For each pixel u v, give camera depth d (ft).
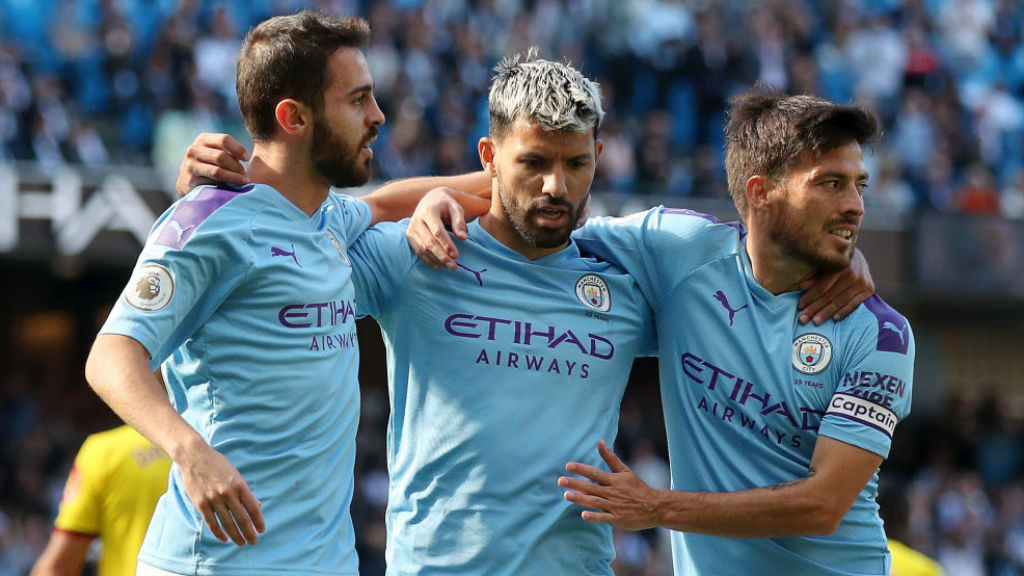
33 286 102.42
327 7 103.14
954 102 113.91
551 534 26.11
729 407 26.96
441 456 26.25
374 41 100.63
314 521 23.77
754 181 26.50
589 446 26.50
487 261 26.89
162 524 23.81
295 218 24.41
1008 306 109.70
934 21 122.52
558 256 27.17
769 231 26.37
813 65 110.52
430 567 26.20
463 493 26.04
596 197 91.25
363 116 24.59
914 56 116.26
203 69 95.61
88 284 103.81
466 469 26.08
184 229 23.03
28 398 93.76
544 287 26.91
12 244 82.28
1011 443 105.81
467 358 26.37
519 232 26.08
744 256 27.45
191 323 23.43
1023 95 121.80
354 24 24.71
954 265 96.73
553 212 25.21
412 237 26.73
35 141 87.04
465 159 97.14
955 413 109.81
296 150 24.35
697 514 25.36
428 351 26.66
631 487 25.41
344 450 24.54
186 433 21.39
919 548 90.63
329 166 24.45
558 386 26.40
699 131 104.53
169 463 33.99
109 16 96.17
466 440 26.08
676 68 105.19
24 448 87.40
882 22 117.50
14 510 82.79
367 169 24.98
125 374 21.88
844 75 113.19
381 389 108.06
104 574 33.73
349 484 24.82
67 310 103.60
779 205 26.08
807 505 25.36
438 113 99.35
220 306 23.53
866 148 26.35
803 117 25.61
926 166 107.55
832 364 26.48
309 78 23.99
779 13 113.29
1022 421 113.19
